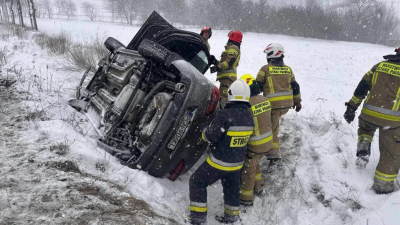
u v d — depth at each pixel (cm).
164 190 397
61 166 375
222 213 414
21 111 536
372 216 358
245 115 364
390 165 393
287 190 449
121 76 519
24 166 363
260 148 403
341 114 700
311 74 1426
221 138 362
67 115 554
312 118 621
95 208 312
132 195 361
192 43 535
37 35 1622
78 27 4184
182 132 407
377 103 399
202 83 417
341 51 2769
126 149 459
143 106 448
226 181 378
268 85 474
